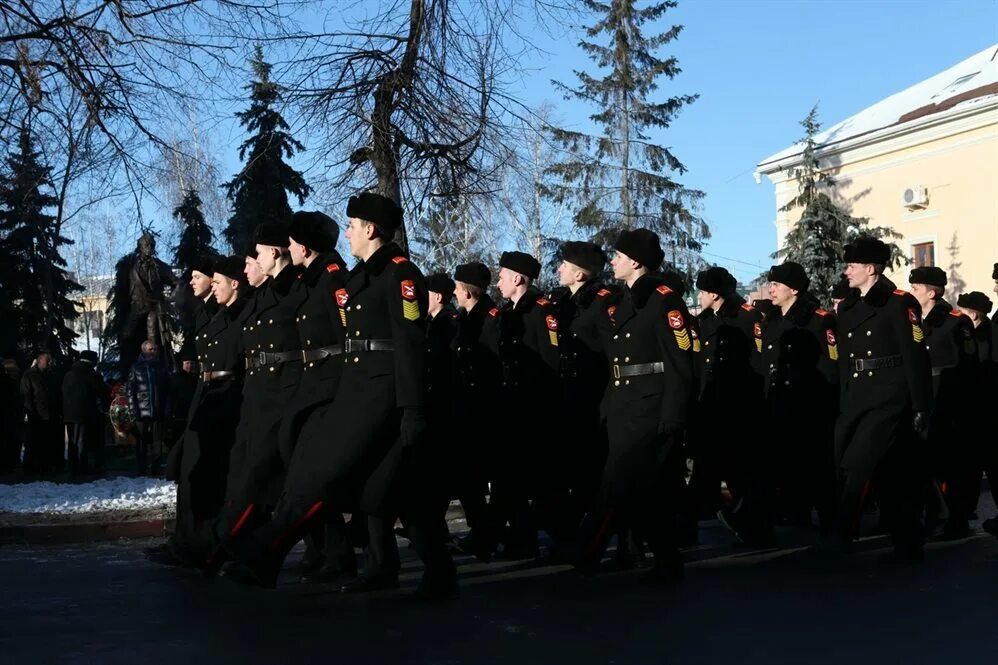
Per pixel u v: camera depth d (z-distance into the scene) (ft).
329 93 44.32
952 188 106.11
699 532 31.60
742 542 28.94
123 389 61.21
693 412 21.84
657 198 98.48
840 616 19.35
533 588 22.24
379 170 45.42
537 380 26.53
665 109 98.07
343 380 19.57
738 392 30.09
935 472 29.35
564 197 95.71
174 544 24.30
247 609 20.17
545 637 17.83
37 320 94.07
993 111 102.06
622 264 22.17
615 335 22.08
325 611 19.89
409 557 27.25
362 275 19.63
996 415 29.76
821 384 30.45
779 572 24.04
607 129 97.71
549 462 26.21
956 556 25.94
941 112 105.40
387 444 19.42
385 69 44.65
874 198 113.29
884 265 25.54
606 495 21.61
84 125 43.16
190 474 23.93
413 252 48.91
